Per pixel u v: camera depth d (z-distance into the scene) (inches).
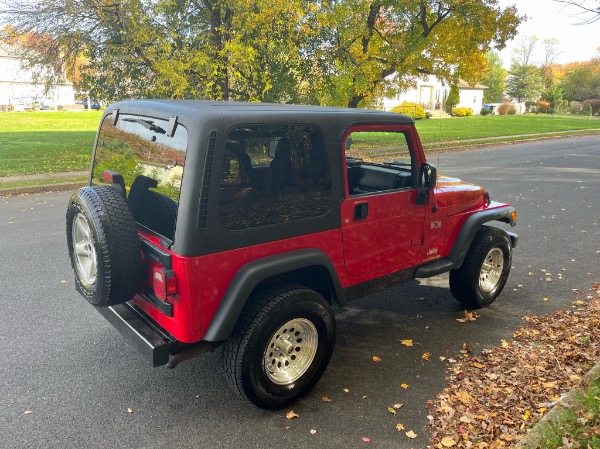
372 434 131.1
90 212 123.1
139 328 131.9
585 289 232.2
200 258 119.0
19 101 2199.8
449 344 180.4
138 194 138.5
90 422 135.1
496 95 3046.3
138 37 590.6
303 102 712.4
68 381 154.3
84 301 213.9
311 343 142.5
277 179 130.6
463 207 191.8
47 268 252.4
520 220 366.0
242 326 129.0
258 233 128.3
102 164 157.0
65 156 669.3
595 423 124.2
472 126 1480.1
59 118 1488.7
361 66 687.7
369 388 152.4
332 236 146.3
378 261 163.2
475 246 197.5
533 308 211.6
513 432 126.6
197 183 116.3
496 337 185.5
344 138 145.7
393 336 186.9
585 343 173.5
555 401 138.0
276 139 129.2
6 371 159.0
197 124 116.6
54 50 635.5
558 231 335.6
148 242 129.3
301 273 153.1
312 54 694.5
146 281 131.8
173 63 594.6
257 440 128.9
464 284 199.3
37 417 136.6
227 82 666.2
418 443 127.5
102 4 595.2
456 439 125.9
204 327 123.6
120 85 679.7
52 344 177.0
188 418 137.6
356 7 669.9
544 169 636.7
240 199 123.9
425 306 215.0
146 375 158.6
